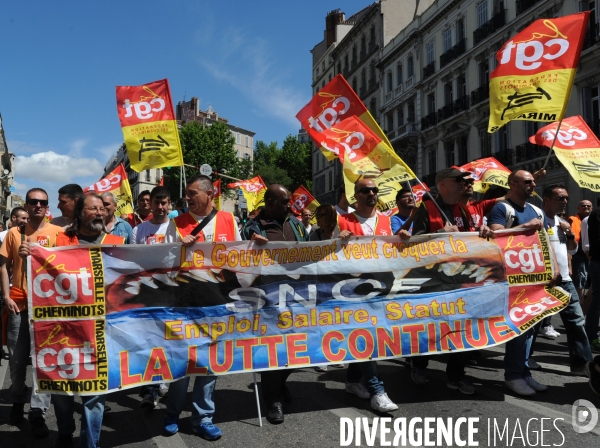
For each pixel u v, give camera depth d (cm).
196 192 408
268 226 441
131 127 629
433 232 466
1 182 7512
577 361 509
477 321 443
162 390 495
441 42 3019
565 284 507
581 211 827
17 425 415
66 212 492
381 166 511
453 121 2867
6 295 396
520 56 530
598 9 1922
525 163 2273
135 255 378
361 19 4159
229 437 376
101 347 356
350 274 426
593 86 1962
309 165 6394
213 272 397
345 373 558
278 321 408
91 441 342
